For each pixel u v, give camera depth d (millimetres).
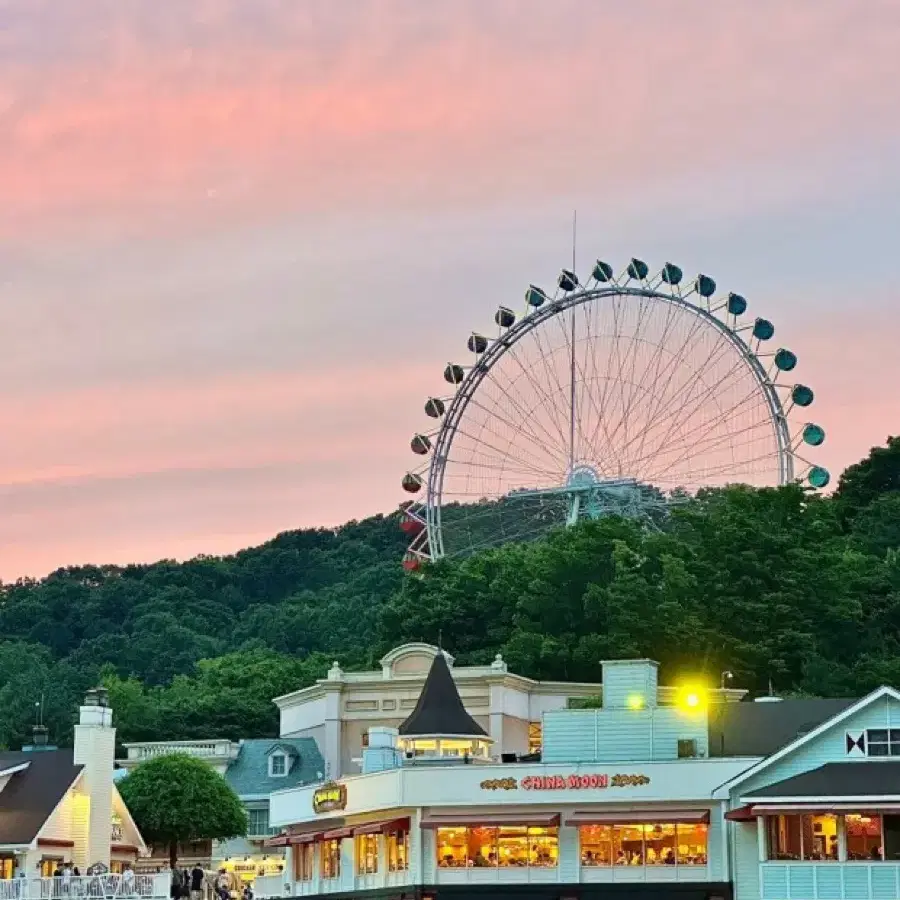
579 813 82000
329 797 91812
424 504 168250
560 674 143125
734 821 78875
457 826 83375
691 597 141875
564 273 162750
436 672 96500
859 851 75125
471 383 165750
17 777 104688
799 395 152875
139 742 156250
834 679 130125
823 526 155250
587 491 158875
